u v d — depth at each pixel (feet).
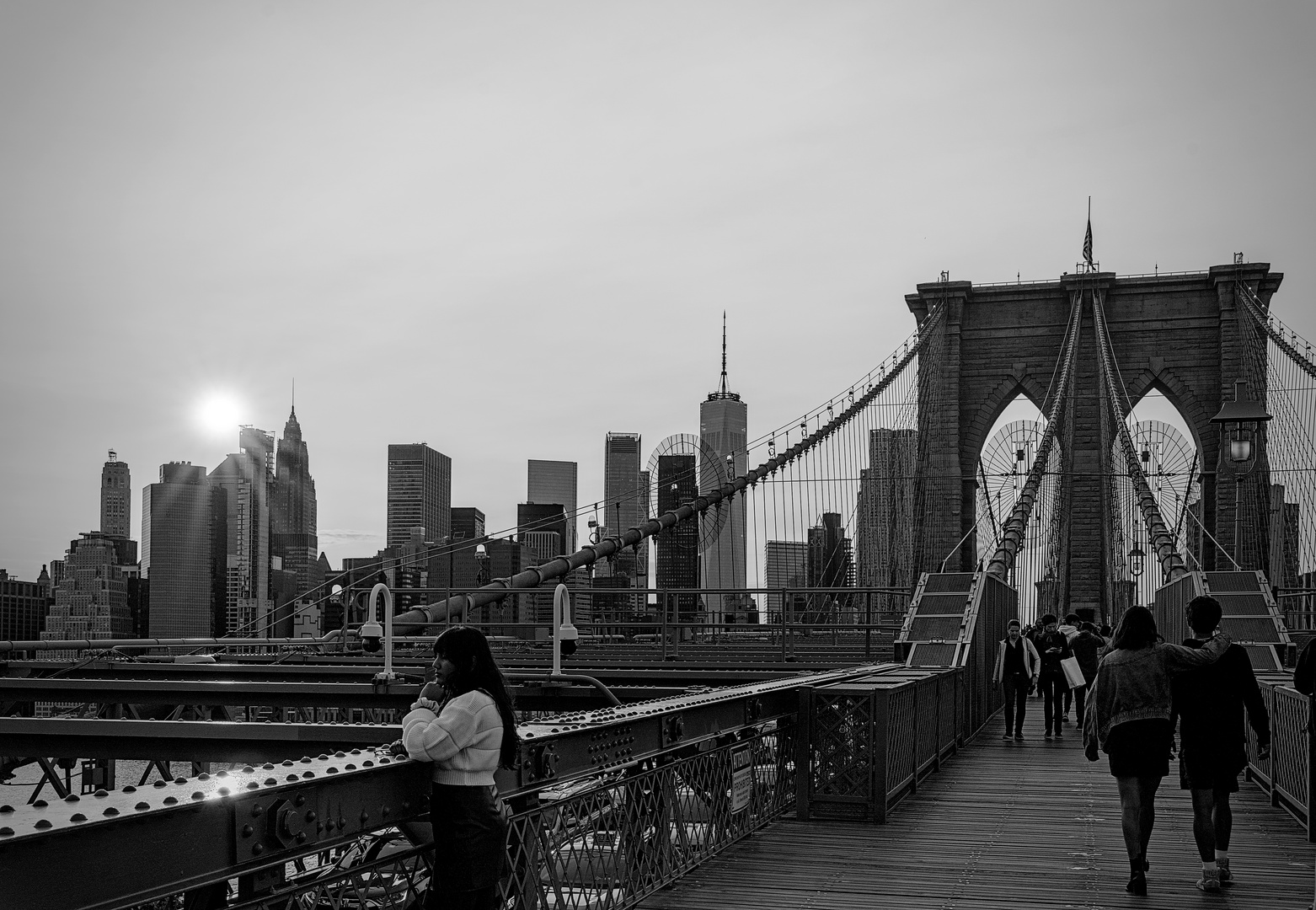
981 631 63.98
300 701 54.80
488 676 16.75
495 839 16.39
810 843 30.19
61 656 98.43
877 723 33.45
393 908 16.52
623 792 23.38
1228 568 164.66
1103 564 173.58
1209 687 26.08
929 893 25.11
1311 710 31.60
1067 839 31.12
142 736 44.55
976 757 50.70
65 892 10.88
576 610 84.94
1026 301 191.72
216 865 12.64
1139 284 187.01
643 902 24.03
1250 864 28.55
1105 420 172.45
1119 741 25.55
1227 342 181.37
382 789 15.52
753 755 31.68
